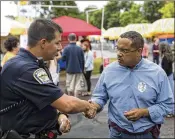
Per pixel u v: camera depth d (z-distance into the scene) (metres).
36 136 2.34
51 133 2.37
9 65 2.32
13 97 2.30
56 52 2.41
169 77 7.39
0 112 2.36
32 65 2.30
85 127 6.55
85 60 10.79
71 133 6.07
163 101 2.93
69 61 9.66
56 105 2.31
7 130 2.35
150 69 2.95
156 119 2.89
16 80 2.28
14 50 6.26
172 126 6.69
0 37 13.09
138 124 2.91
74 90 9.79
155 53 19.38
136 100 2.91
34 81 2.26
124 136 2.97
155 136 2.99
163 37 21.48
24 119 2.30
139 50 2.90
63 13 32.06
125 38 2.87
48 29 2.35
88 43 11.03
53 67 6.05
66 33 14.47
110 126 3.07
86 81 10.23
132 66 2.96
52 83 2.32
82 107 2.47
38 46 2.35
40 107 2.27
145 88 2.91
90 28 14.98
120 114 2.95
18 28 12.15
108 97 3.10
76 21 15.26
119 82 2.97
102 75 3.11
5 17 12.76
